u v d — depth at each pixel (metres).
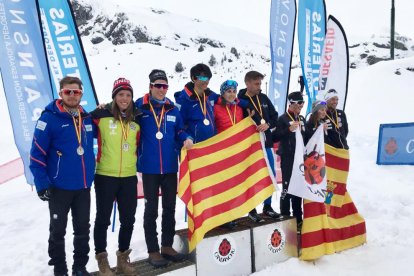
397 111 12.33
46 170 3.22
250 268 3.92
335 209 4.67
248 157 4.04
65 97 3.20
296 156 4.21
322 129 4.37
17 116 5.43
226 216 3.82
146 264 3.58
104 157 3.35
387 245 4.64
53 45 5.57
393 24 16.69
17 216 5.94
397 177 7.07
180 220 5.63
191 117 3.93
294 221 4.27
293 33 6.95
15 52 5.36
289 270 3.93
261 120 4.14
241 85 20.59
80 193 3.34
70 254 4.54
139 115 3.55
